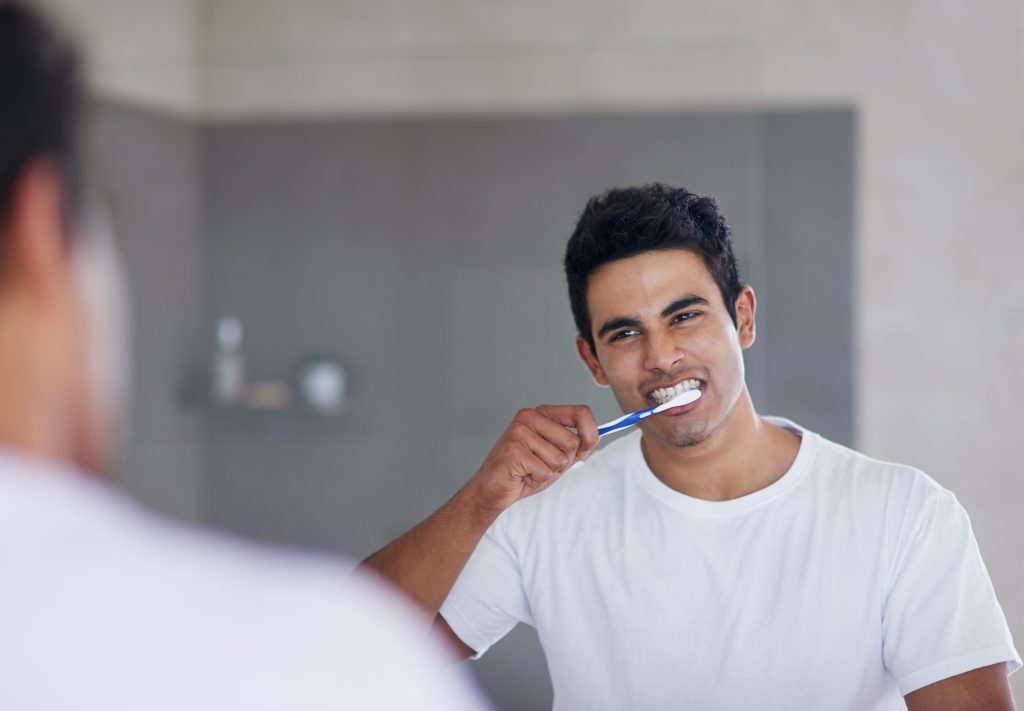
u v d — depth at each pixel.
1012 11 2.42
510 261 2.44
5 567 0.31
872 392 2.45
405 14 2.61
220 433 2.56
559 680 1.21
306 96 2.55
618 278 1.14
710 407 1.14
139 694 0.32
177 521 2.56
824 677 1.09
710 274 1.15
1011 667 1.07
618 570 1.18
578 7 2.53
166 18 2.68
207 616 0.32
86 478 0.32
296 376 2.53
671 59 2.38
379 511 2.50
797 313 2.47
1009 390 2.42
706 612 1.14
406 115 2.50
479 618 1.26
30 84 0.31
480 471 1.16
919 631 1.07
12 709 0.31
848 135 2.45
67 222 0.31
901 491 1.12
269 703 0.32
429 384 2.47
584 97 2.42
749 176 2.34
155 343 2.58
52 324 0.31
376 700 0.33
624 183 2.39
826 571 1.11
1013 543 2.42
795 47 2.47
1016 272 2.42
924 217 2.44
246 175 2.57
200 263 2.58
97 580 0.32
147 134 2.60
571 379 2.41
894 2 2.45
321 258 2.53
